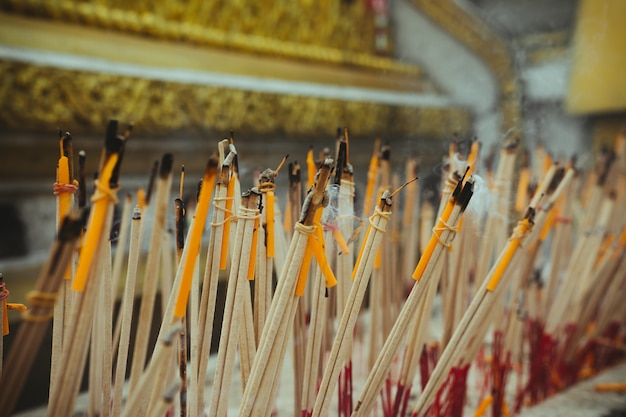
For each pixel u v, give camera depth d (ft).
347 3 12.53
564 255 5.32
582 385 4.84
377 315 3.73
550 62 11.55
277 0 10.96
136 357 2.94
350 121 10.84
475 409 4.37
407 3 13.01
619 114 10.66
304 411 3.25
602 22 10.40
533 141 10.78
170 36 8.77
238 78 9.46
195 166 8.49
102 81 7.25
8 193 6.58
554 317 4.52
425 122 11.82
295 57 10.94
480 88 12.20
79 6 7.67
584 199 5.74
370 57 13.08
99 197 2.63
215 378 3.02
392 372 4.33
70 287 3.00
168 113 7.99
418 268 3.05
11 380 2.55
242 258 2.97
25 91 6.56
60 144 2.94
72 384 2.67
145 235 5.48
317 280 3.18
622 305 5.10
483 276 3.83
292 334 3.49
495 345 4.07
